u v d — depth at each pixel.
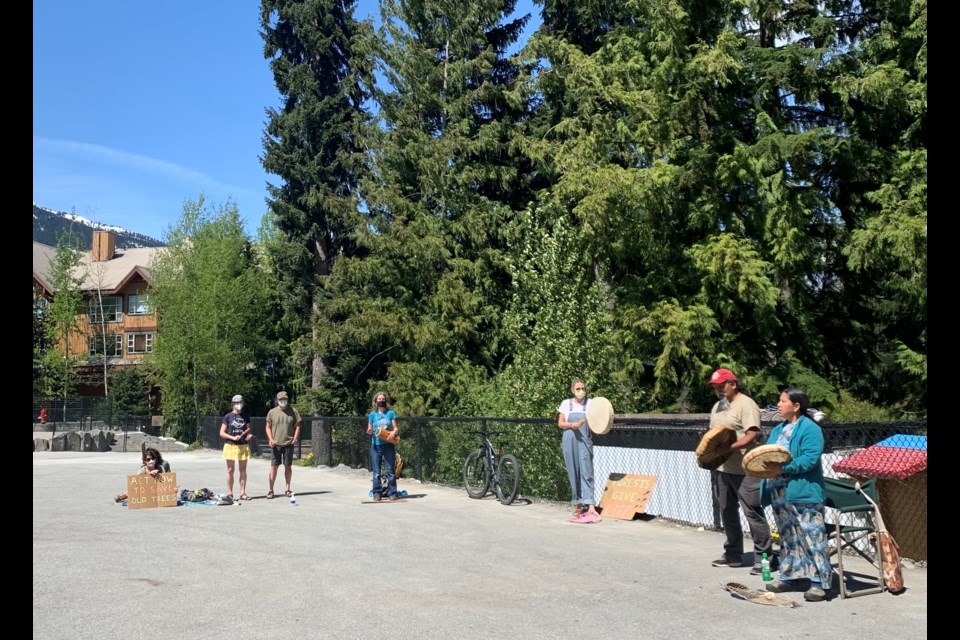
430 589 7.44
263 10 38.75
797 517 7.00
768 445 6.83
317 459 25.00
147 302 52.53
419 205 31.28
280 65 38.44
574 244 22.45
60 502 14.88
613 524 11.44
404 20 33.50
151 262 54.16
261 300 49.34
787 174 19.66
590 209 19.61
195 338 46.69
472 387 27.81
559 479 13.86
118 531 11.12
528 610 6.68
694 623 6.24
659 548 9.48
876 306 22.31
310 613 6.62
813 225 21.38
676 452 11.36
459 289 29.64
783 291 20.27
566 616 6.48
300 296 38.16
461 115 31.84
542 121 30.91
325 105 36.88
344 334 32.12
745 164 19.02
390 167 32.69
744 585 7.40
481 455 15.02
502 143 31.22
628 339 20.75
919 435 7.78
